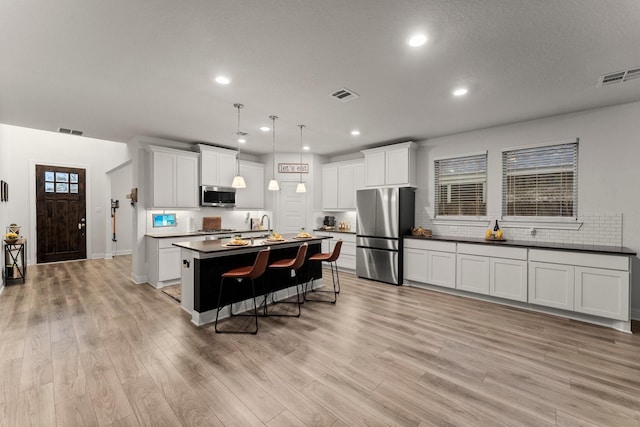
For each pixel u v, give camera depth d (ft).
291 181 21.18
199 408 5.99
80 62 8.00
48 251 21.33
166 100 10.75
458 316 11.29
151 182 15.74
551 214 12.84
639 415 5.86
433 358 8.07
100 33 6.70
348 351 8.44
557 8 5.85
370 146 18.80
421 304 12.75
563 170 12.53
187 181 16.92
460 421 5.66
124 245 25.31
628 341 9.19
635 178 11.01
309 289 15.01
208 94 10.24
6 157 17.75
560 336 9.53
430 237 15.16
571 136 12.19
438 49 7.41
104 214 23.90
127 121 13.28
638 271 10.94
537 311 11.86
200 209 18.13
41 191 21.06
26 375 7.07
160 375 7.15
